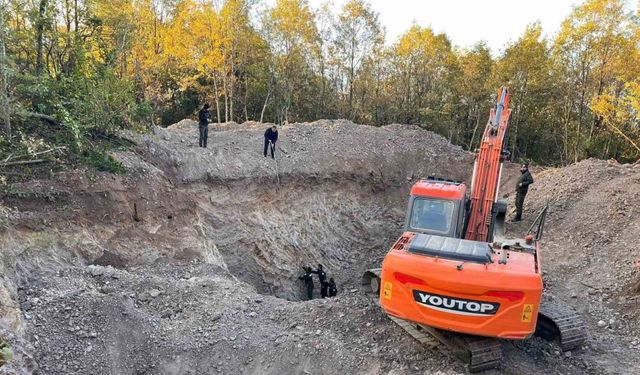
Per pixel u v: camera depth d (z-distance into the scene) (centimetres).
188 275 1099
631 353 839
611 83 2647
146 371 783
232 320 888
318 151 1995
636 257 1151
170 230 1231
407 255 714
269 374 782
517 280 647
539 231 970
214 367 796
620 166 1739
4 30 1144
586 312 987
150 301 920
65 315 810
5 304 750
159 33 2753
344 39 3219
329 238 1852
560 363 782
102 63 1440
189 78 2736
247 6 2719
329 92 3556
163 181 1302
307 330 855
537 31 2919
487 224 923
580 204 1503
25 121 1215
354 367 760
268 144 1773
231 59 2806
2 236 899
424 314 686
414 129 2514
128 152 1348
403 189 2136
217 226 1530
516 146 3681
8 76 1149
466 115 3569
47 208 1038
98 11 1546
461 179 2239
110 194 1150
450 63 3319
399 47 3306
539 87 3042
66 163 1158
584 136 3044
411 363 748
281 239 1680
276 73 3162
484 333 660
